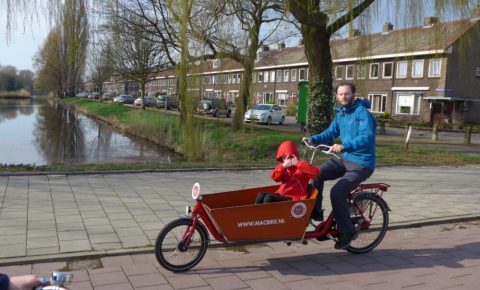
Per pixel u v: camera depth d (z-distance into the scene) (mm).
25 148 20312
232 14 12164
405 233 5852
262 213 4312
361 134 4559
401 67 38875
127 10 18391
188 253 4344
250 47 13797
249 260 4629
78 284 3877
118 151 19531
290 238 4504
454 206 7266
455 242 5441
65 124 34125
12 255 4441
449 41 12812
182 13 11547
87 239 4988
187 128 13414
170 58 20094
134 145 21719
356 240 4965
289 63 50469
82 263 4395
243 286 3947
